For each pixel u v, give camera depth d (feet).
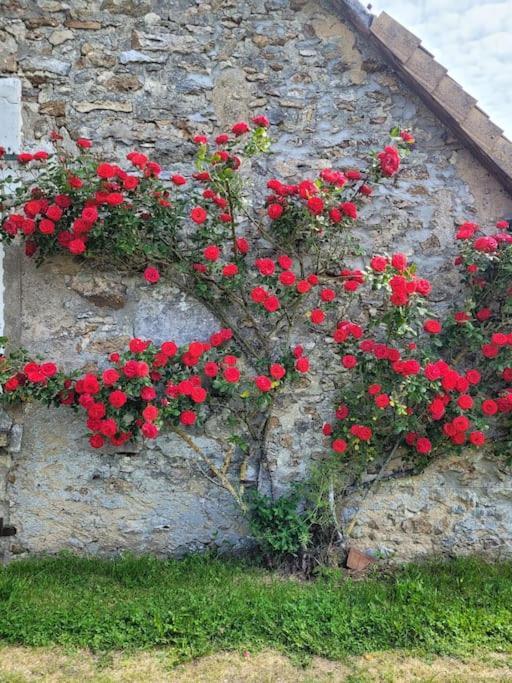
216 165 13.80
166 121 14.93
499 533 15.34
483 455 15.28
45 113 14.60
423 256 15.38
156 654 10.61
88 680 9.89
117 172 13.57
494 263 14.74
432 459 14.89
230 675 10.20
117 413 13.67
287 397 15.07
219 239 14.48
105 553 14.62
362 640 11.27
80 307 14.61
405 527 15.23
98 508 14.61
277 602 12.14
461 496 15.30
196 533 14.85
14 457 14.35
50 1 14.60
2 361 13.62
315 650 10.89
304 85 15.26
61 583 13.12
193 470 14.85
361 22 14.58
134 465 14.70
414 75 14.37
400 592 12.85
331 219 14.24
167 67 14.94
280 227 14.73
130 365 13.34
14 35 14.53
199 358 14.21
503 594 13.21
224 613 11.58
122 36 14.82
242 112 15.14
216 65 15.08
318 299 15.17
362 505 15.08
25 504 14.39
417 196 15.40
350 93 15.31
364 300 15.28
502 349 14.33
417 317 14.76
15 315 14.37
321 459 15.07
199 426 14.57
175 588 12.88
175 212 14.32
